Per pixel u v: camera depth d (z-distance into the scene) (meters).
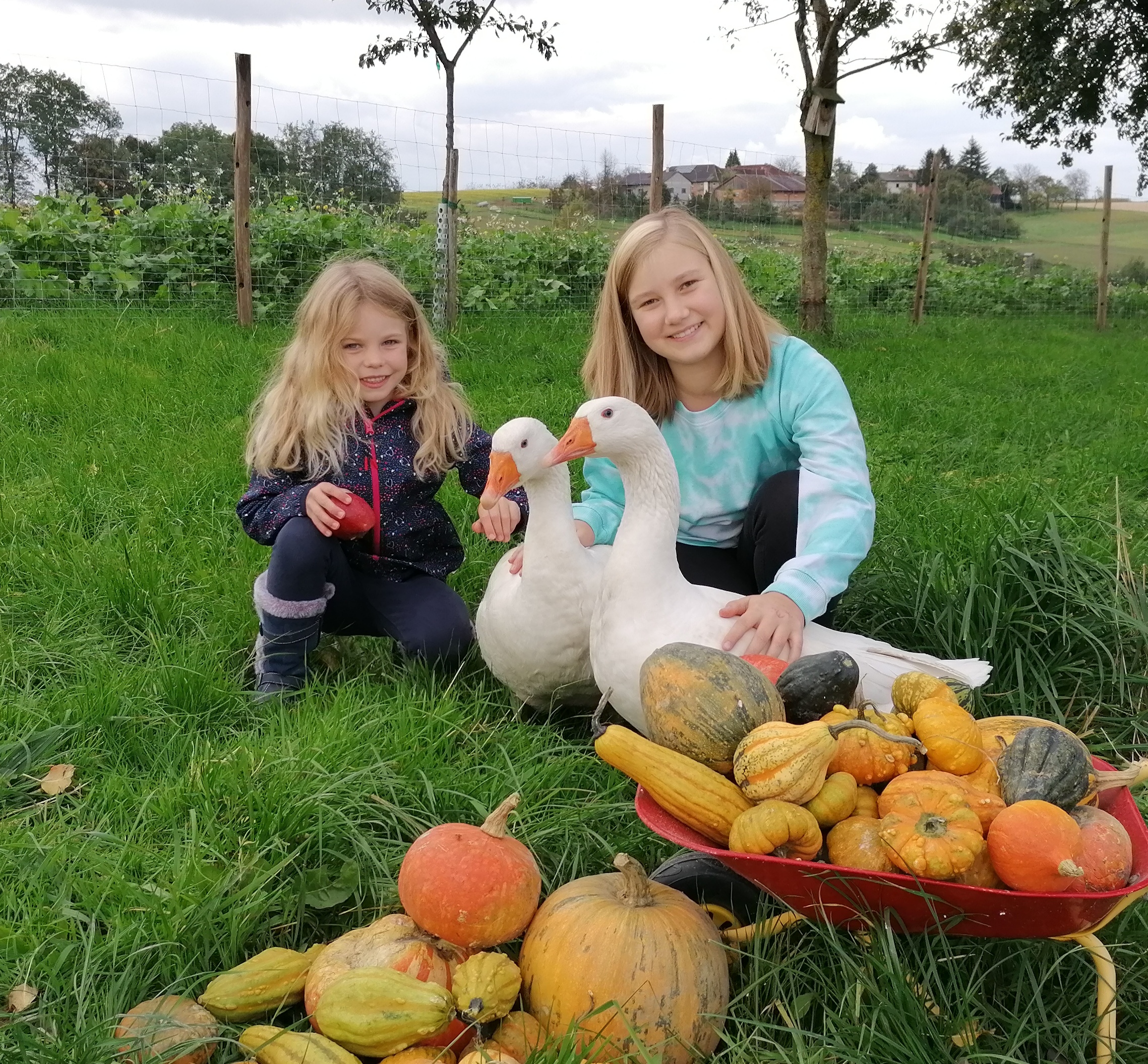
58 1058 1.60
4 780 2.46
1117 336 15.48
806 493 2.79
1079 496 4.77
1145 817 2.36
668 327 2.84
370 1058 1.66
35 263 9.70
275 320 9.77
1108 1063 1.66
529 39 9.98
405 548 3.32
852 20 11.73
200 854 2.10
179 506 4.38
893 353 10.95
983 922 1.67
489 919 1.71
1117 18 20.33
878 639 3.33
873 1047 1.67
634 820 2.36
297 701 2.96
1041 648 3.16
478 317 11.52
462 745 2.73
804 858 1.70
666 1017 1.65
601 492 3.36
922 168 15.02
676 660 1.88
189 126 12.20
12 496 4.38
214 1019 1.71
